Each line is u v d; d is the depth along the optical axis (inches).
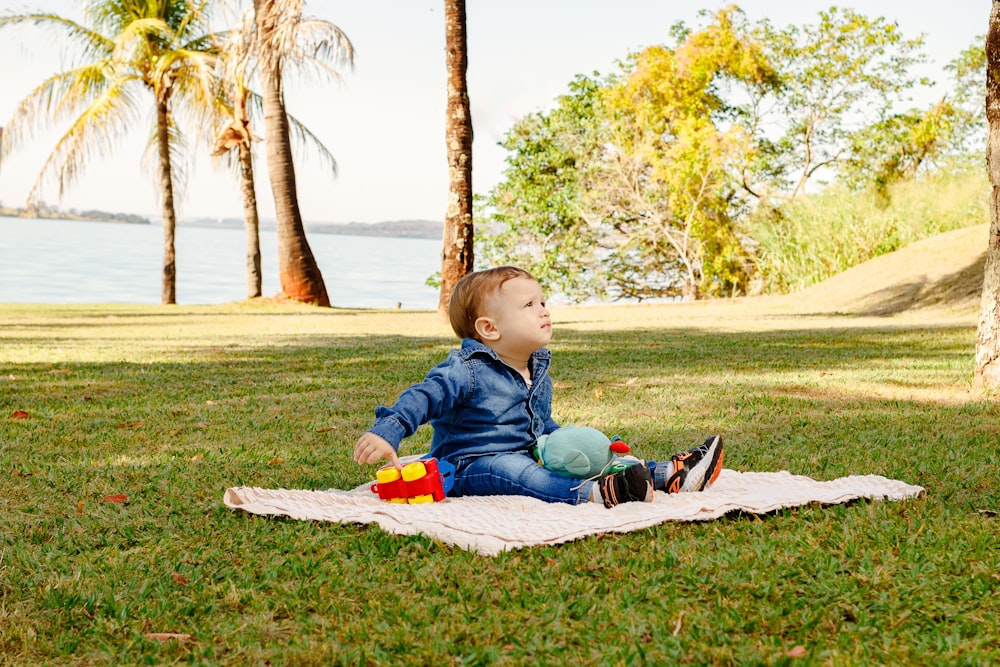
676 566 100.2
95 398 241.4
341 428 197.8
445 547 106.8
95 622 86.7
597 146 1120.8
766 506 120.0
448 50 503.8
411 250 6569.9
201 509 125.0
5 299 1465.3
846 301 662.5
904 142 1091.3
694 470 128.6
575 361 332.8
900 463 155.1
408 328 526.6
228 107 882.8
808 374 287.6
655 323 564.1
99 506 127.6
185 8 894.4
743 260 1048.8
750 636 82.1
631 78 1073.5
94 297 1589.6
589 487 123.2
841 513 120.1
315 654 78.7
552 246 1200.8
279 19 623.2
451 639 81.4
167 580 96.7
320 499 126.6
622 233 1159.6
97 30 878.4
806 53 1122.0
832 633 83.0
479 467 130.0
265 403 233.9
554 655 78.5
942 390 247.6
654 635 82.0
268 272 3270.2
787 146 1151.0
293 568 99.0
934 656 77.2
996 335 235.0
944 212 824.9
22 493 135.3
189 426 198.5
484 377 130.2
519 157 1190.9
